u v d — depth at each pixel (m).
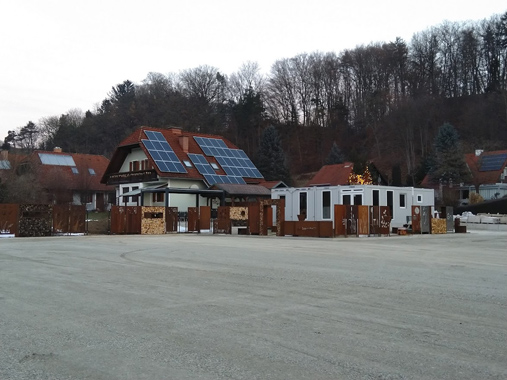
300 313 7.65
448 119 90.44
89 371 5.06
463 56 98.81
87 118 108.94
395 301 8.64
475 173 68.88
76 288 9.88
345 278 11.40
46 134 113.12
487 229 43.88
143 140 54.62
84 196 62.34
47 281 10.82
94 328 6.72
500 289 9.95
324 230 30.52
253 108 95.88
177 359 5.42
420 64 101.62
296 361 5.35
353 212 31.62
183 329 6.66
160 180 52.72
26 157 58.34
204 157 57.41
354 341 6.11
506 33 94.62
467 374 4.99
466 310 7.93
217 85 105.19
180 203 53.50
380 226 32.91
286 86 103.69
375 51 105.06
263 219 33.53
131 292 9.42
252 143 95.81
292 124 101.56
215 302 8.48
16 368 5.15
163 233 36.09
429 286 10.30
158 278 11.27
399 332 6.55
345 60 106.50
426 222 35.38
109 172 60.25
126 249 19.66
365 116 98.69
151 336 6.32
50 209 31.47
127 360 5.39
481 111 86.44
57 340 6.15
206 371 5.05
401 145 90.44
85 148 102.38
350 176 56.19
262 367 5.16
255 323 7.00
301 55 105.62
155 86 106.50
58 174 58.28
